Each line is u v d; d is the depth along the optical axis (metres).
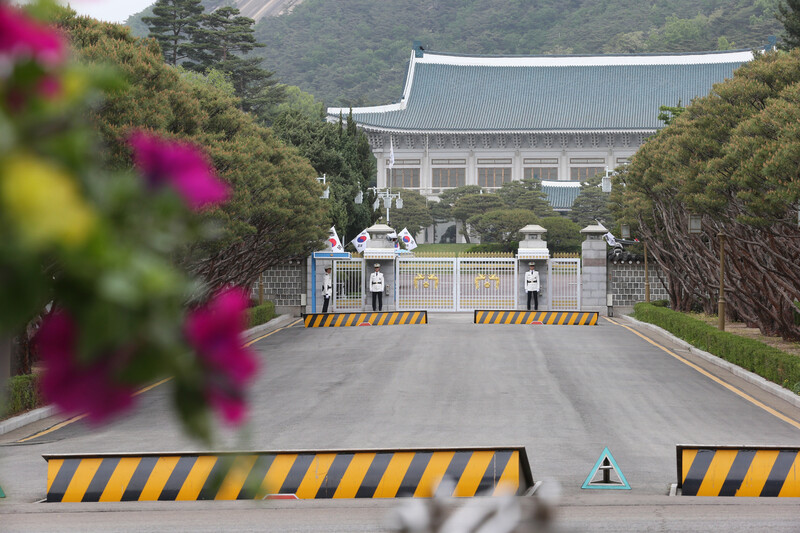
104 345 1.91
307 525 22.20
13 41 1.89
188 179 2.13
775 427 36.59
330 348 66.00
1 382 2.25
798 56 54.66
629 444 33.38
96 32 46.75
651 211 87.06
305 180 86.69
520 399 43.50
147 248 2.03
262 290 95.00
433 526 4.59
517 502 4.69
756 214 48.56
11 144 1.87
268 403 42.56
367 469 25.88
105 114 40.41
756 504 24.86
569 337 72.62
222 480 2.44
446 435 34.69
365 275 103.38
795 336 62.97
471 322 87.56
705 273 80.75
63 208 1.83
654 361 58.03
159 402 43.28
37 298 1.80
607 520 22.58
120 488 25.92
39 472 29.95
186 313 2.12
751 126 48.09
